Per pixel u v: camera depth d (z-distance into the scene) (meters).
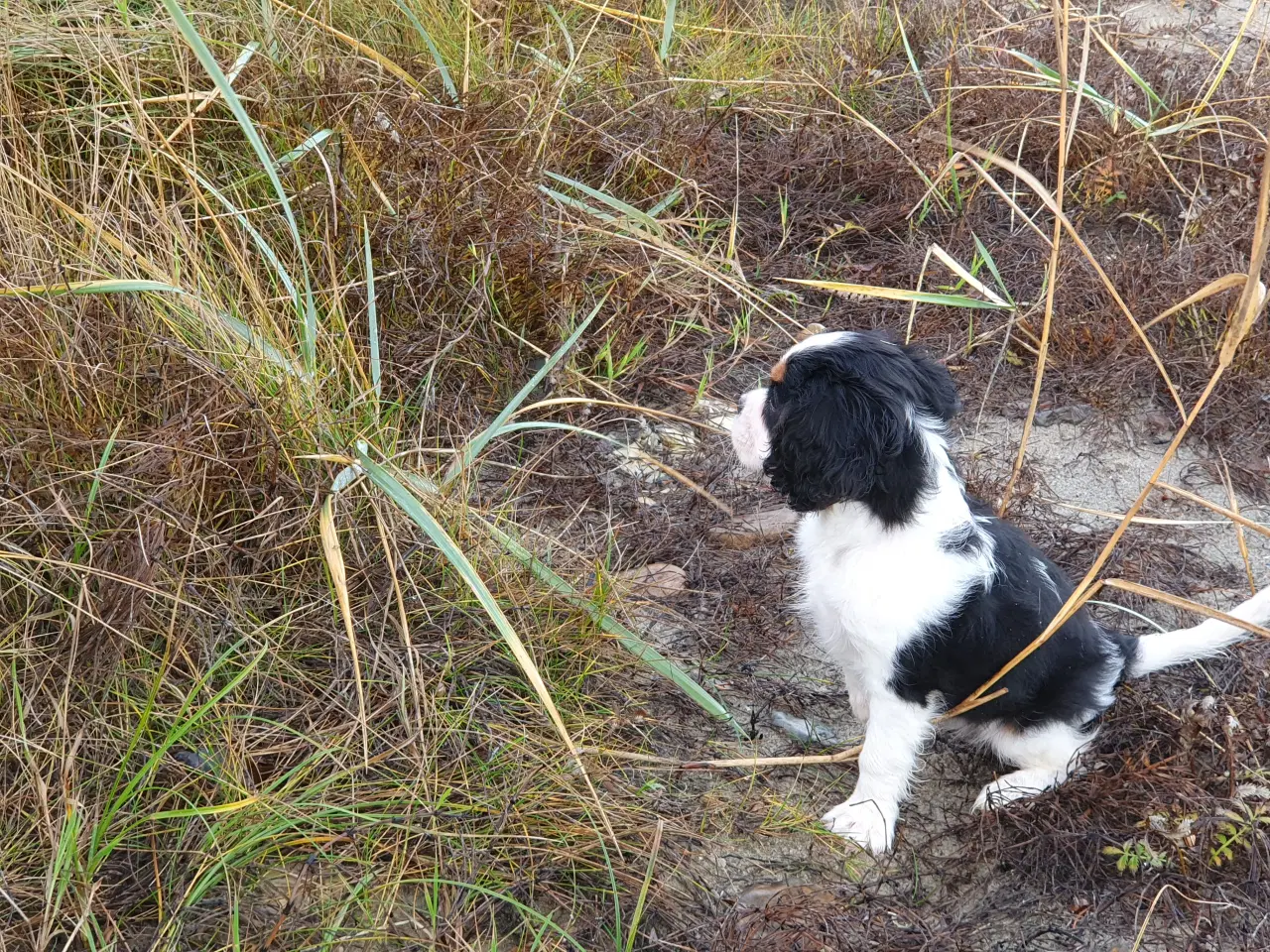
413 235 1.93
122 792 1.62
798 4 2.55
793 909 1.65
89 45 1.94
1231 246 2.12
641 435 1.96
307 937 1.61
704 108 2.23
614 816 1.68
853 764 1.76
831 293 2.11
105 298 1.77
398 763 1.68
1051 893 1.69
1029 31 2.47
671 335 2.03
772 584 1.86
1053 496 1.95
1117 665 1.75
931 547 1.70
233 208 1.83
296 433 1.75
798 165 2.19
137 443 1.69
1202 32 2.69
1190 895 1.67
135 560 1.67
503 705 1.72
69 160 1.87
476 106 2.03
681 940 1.64
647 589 1.85
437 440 1.89
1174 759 1.73
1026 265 2.13
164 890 1.61
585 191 2.00
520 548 1.74
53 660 1.65
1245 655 1.81
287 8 2.00
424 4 2.13
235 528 1.72
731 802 1.73
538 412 1.95
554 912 1.64
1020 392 2.04
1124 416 2.03
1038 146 2.25
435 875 1.63
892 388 1.69
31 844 1.61
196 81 1.96
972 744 1.78
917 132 2.23
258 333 1.79
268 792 1.64
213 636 1.69
